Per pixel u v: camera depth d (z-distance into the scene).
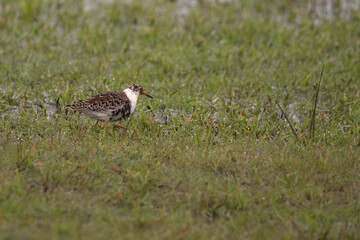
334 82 17.45
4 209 9.08
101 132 13.52
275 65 19.11
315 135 13.77
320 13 24.72
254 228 9.45
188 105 15.72
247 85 17.41
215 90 17.05
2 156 11.30
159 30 21.94
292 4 25.48
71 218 9.20
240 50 19.97
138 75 17.52
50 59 18.69
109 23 22.56
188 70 18.33
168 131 13.84
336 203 10.48
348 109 15.50
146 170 11.04
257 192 10.53
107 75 17.39
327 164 11.69
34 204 9.41
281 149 12.75
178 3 25.33
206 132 13.75
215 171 11.39
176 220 9.45
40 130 13.37
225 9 24.73
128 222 9.23
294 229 9.50
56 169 10.91
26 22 21.78
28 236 8.31
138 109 15.02
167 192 10.48
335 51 20.67
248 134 13.78
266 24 23.09
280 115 15.46
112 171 11.01
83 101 13.21
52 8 23.61
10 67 17.52
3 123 13.66
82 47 19.95
